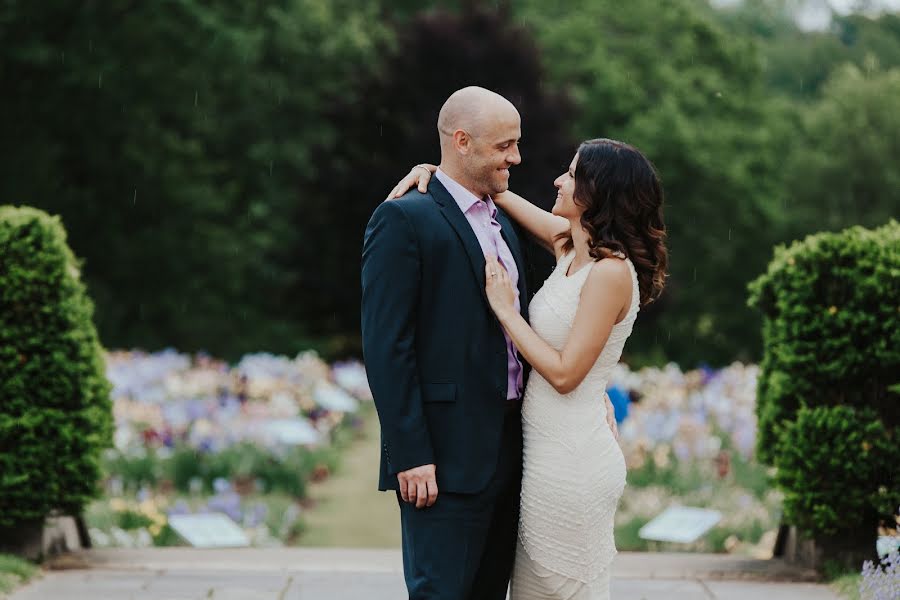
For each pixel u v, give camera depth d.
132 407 12.33
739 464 11.90
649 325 30.59
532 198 27.61
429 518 4.33
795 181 39.34
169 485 11.59
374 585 6.34
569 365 4.32
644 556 7.35
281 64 32.22
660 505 10.55
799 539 7.01
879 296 6.62
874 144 38.69
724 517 10.07
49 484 6.68
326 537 10.32
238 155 32.31
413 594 4.31
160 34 28.06
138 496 10.80
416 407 4.26
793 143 40.88
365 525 10.83
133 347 29.52
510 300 4.41
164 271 30.09
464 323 4.38
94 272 29.47
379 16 35.25
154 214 29.67
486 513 4.40
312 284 31.30
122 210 29.42
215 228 30.72
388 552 7.43
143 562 6.92
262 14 31.88
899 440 6.52
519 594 4.64
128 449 12.03
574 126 32.22
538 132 28.25
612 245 4.37
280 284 32.28
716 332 38.94
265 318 32.47
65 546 7.32
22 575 6.33
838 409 6.56
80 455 6.80
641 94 37.03
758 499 10.74
